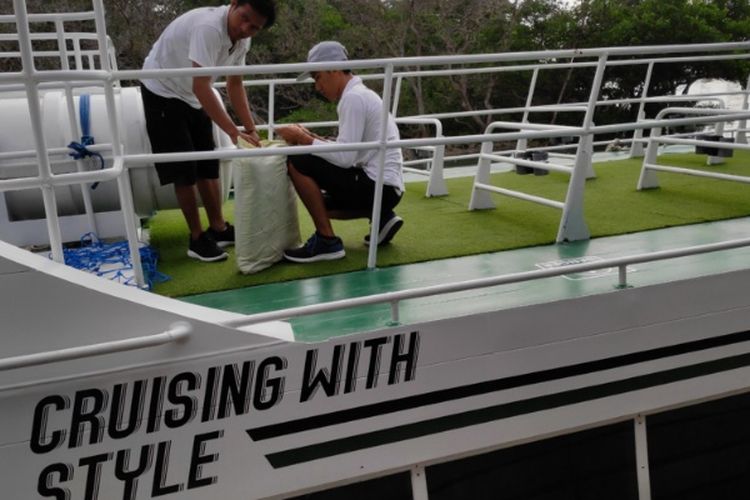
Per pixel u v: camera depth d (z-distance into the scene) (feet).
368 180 11.27
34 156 10.47
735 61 45.68
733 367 10.84
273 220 10.94
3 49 42.11
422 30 47.83
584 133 11.53
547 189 16.79
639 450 10.32
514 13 48.44
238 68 8.75
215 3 44.29
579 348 9.75
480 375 9.21
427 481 9.21
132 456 7.82
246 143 10.82
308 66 9.04
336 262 11.37
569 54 10.69
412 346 8.77
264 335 8.07
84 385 7.51
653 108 48.11
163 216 15.28
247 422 8.17
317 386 8.38
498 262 11.39
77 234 12.37
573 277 10.56
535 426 9.62
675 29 45.39
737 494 11.21
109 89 8.39
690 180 17.28
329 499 8.79
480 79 48.70
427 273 10.88
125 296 7.68
